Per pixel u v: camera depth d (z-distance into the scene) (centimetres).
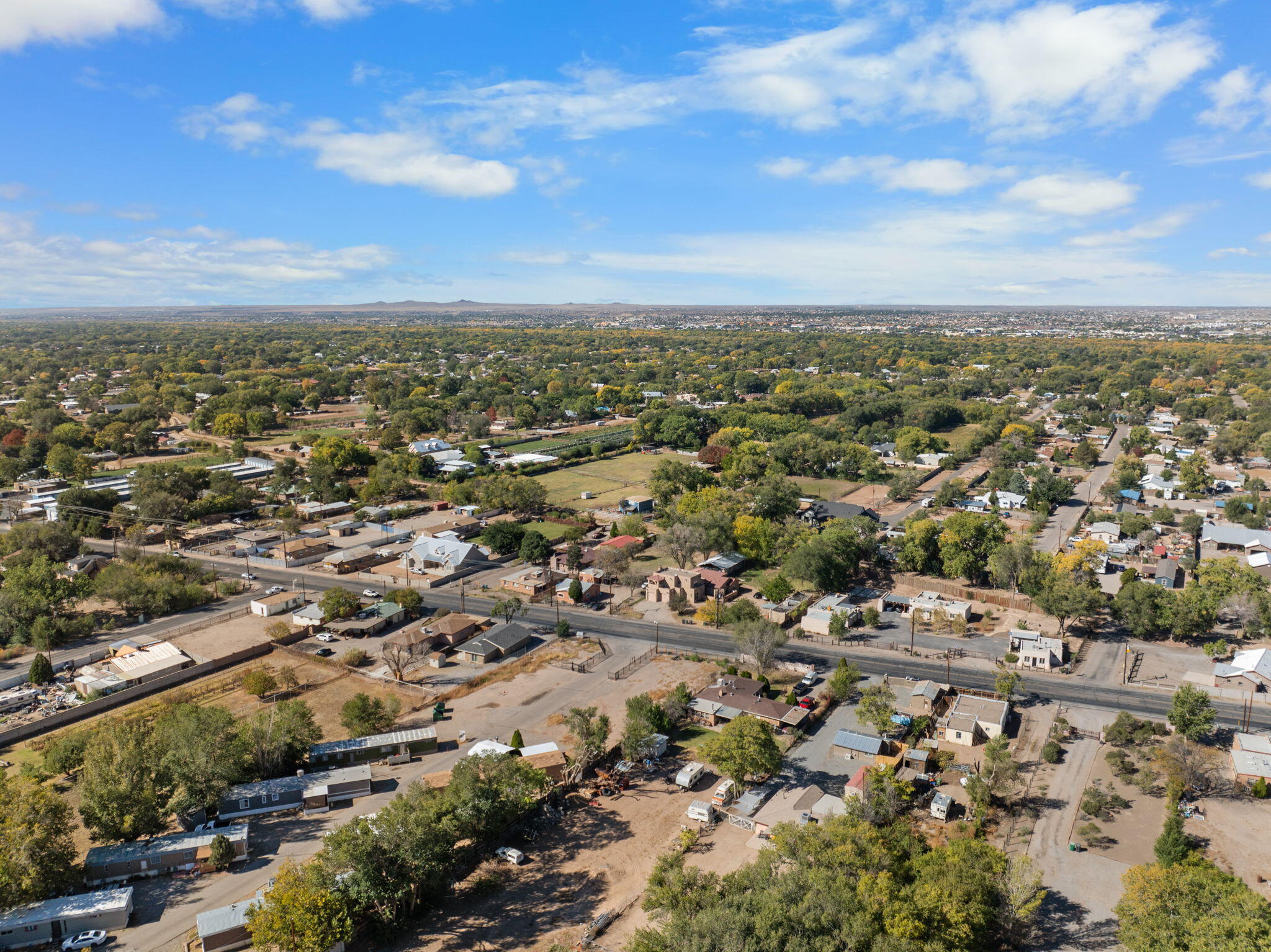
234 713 11781
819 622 14938
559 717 11738
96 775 8831
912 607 15800
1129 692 12506
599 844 8988
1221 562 17025
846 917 6606
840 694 12275
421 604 16250
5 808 8025
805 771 10400
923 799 9744
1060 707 12012
